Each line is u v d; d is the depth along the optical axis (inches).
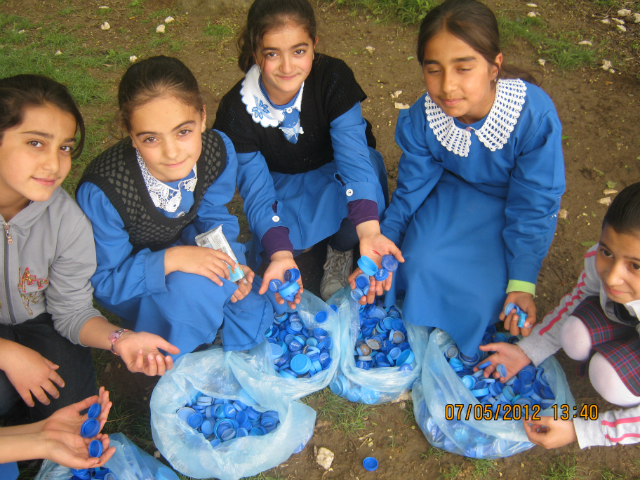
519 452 85.2
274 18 81.1
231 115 98.0
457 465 84.0
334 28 191.0
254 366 91.5
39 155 69.4
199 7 206.1
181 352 91.0
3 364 75.3
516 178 93.4
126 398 96.2
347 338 94.7
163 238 94.0
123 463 77.8
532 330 90.0
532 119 86.7
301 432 85.0
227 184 96.3
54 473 78.0
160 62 74.7
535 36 176.2
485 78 81.0
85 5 216.7
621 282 71.3
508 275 92.9
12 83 67.2
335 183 103.7
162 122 73.7
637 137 142.3
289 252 94.6
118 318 110.3
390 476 83.3
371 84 164.9
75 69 179.0
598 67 167.2
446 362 88.2
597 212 125.2
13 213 77.4
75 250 80.7
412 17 187.8
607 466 83.4
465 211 98.7
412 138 98.7
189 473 80.3
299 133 100.5
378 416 91.2
